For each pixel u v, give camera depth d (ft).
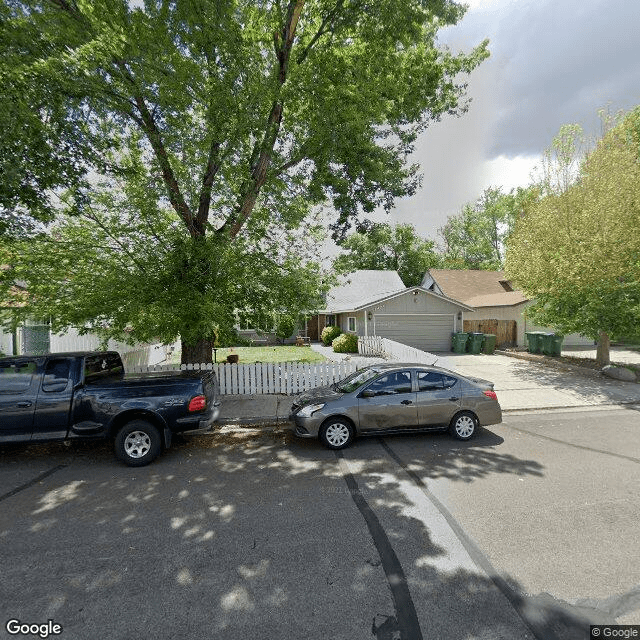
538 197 50.16
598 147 44.24
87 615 9.06
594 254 38.96
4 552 11.73
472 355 62.34
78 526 13.26
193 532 12.75
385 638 8.19
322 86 27.50
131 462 19.01
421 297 68.95
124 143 29.84
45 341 38.52
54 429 19.01
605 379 39.78
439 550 11.48
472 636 8.21
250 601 9.43
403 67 31.42
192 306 26.43
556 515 13.44
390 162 33.37
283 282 30.96
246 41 26.61
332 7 30.17
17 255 26.66
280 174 31.96
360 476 17.37
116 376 21.84
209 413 21.11
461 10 27.25
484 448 20.93
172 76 23.08
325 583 10.05
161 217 29.30
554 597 9.39
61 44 21.79
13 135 19.30
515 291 81.97
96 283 27.25
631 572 10.30
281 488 16.21
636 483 16.02
